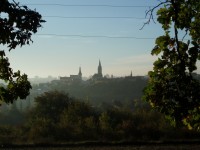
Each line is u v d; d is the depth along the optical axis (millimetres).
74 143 30016
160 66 6926
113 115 43281
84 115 47375
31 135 34438
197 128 6715
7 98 7797
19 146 29422
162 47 7059
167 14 7133
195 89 6582
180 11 7031
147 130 33750
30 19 5953
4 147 28984
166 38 7031
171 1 7027
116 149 26312
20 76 7910
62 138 34219
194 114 6668
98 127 37438
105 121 41500
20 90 7824
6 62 7824
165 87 6711
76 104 48469
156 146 27766
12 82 7891
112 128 37625
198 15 7031
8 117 78375
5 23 5922
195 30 6992
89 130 35969
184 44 6969
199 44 6930
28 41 6098
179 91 6648
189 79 6648
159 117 41688
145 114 43312
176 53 6949
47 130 35219
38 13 6012
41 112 54156
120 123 40719
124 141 30188
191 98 6574
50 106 54938
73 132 35188
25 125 41219
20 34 6008
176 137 31859
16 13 5855
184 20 6996
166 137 31844
